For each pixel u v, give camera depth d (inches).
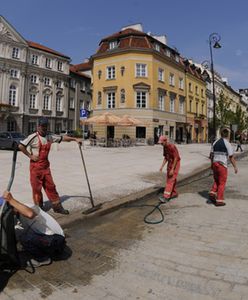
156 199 314.2
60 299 129.8
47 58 1868.8
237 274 147.7
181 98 1817.2
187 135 1905.8
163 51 1646.2
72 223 226.8
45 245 160.6
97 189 336.5
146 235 205.2
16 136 1001.5
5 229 140.3
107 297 130.8
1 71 1617.9
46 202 270.4
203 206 279.1
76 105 2129.7
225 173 279.9
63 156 713.6
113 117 1217.4
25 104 1737.2
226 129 284.8
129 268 156.9
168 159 307.9
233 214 250.5
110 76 1558.8
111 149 1027.3
